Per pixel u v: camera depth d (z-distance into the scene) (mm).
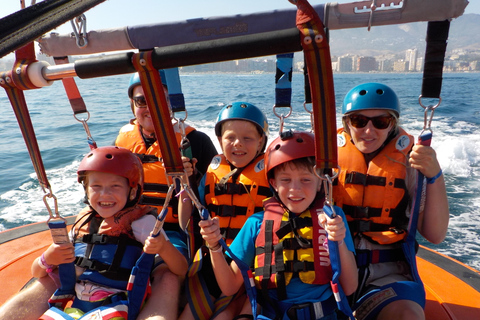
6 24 892
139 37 1826
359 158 2482
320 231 2111
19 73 1588
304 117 15336
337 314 2119
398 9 1539
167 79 2127
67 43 1947
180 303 2342
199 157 3215
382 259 2311
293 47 1303
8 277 2924
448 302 2602
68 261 2016
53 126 14430
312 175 2086
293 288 2068
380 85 2400
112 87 36500
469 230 5984
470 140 11281
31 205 6941
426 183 2152
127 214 2270
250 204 2602
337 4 1602
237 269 2168
